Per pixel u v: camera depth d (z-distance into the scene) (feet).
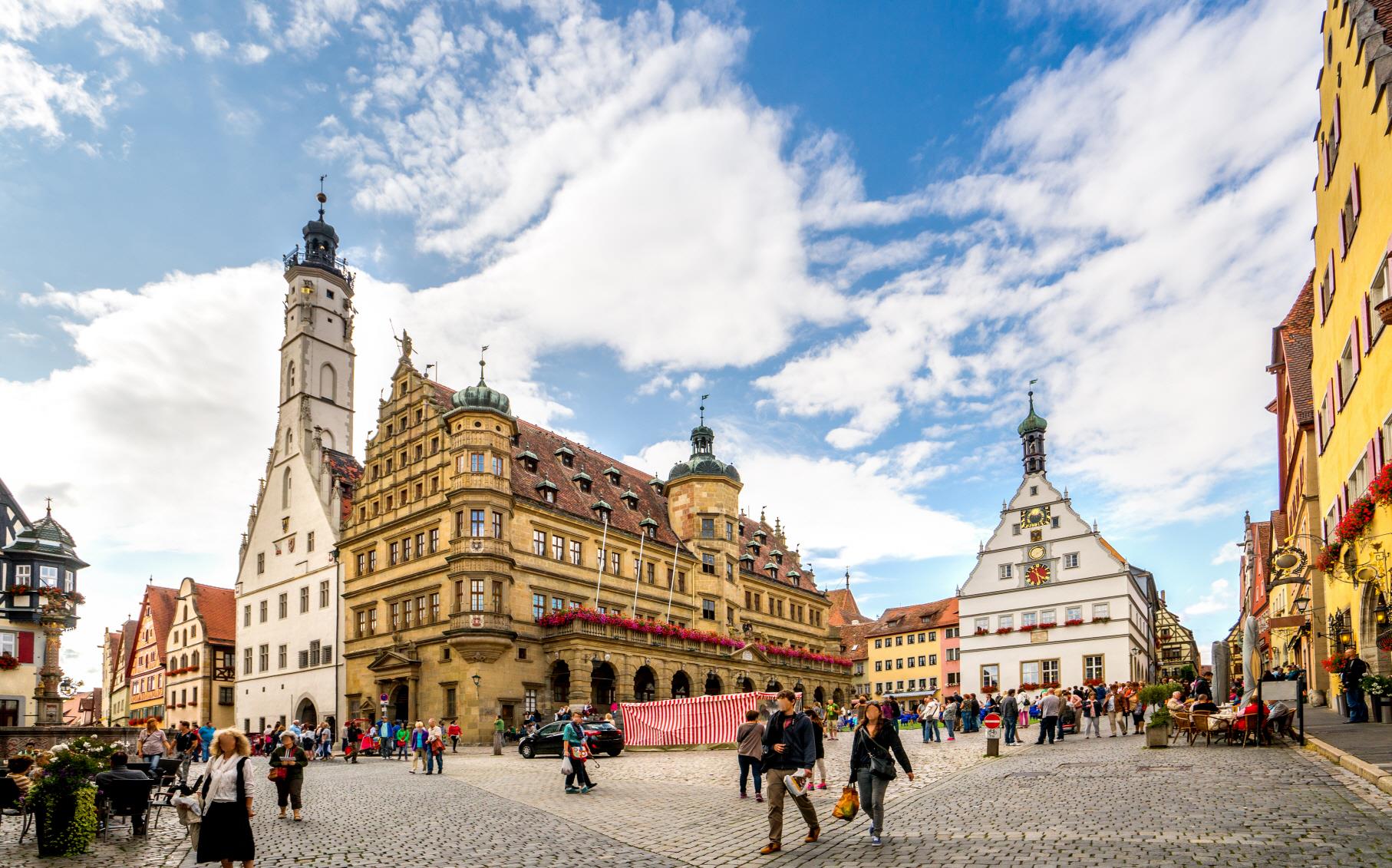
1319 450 117.80
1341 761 61.52
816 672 261.65
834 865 43.88
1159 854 40.19
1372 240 83.92
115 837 62.39
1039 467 281.95
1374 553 86.99
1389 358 80.79
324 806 77.87
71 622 196.85
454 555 182.91
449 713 181.78
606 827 59.98
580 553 207.21
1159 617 407.64
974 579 284.61
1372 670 91.66
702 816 63.00
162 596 318.65
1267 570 201.77
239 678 247.50
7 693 185.37
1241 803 50.93
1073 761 81.82
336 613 217.15
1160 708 98.27
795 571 291.17
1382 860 36.60
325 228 277.85
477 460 188.14
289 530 239.09
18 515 216.54
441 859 50.34
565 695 192.95
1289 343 138.82
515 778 98.32
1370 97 82.79
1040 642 269.44
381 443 213.87
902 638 372.58
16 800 58.90
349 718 205.98
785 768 48.65
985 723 101.40
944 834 49.03
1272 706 81.51
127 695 324.19
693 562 241.35
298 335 259.39
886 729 48.57
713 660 219.82
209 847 42.45
